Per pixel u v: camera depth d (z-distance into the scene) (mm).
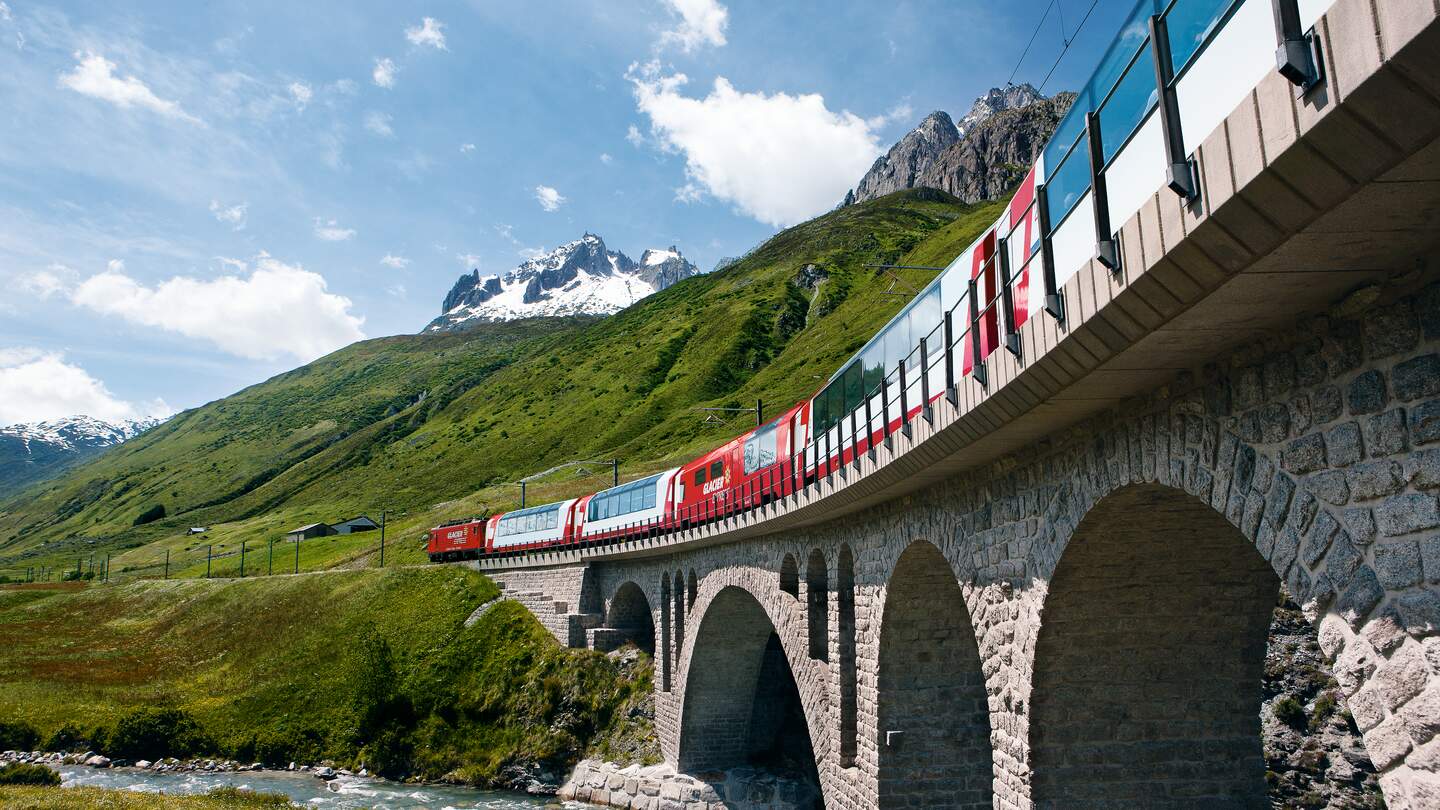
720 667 45375
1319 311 8359
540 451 173625
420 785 54312
